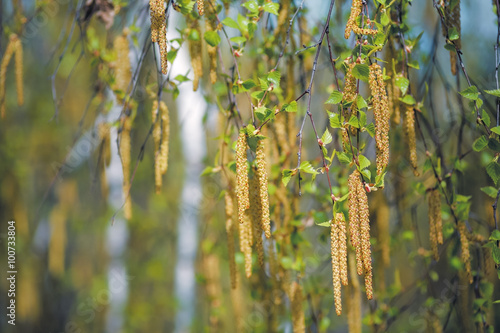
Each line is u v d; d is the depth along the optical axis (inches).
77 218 308.8
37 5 153.5
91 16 132.0
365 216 81.2
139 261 317.4
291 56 132.3
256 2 102.7
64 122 297.1
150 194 294.8
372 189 84.5
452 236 136.5
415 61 107.1
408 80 104.3
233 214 124.9
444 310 179.9
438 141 130.1
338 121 85.1
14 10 150.4
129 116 127.3
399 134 156.8
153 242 318.3
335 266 83.4
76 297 327.9
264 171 86.7
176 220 266.2
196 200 225.6
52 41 275.0
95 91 145.1
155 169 115.4
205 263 199.0
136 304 314.3
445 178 122.6
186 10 94.5
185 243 242.2
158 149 114.9
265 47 132.1
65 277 320.8
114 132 152.1
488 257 131.5
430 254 167.5
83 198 308.3
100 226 310.2
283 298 167.6
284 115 128.9
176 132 241.9
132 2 138.6
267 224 86.0
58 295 319.9
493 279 165.5
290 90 132.9
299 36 138.3
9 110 294.7
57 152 302.0
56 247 293.1
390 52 108.6
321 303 170.9
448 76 216.2
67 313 320.5
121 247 297.9
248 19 108.7
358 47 85.1
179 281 244.5
